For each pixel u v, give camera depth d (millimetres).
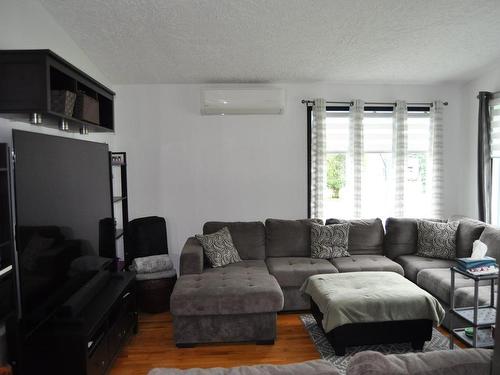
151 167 4305
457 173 4652
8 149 1820
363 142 4418
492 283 2621
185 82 4211
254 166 4391
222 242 3725
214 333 2863
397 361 1054
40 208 2008
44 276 2039
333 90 4414
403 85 4508
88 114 2570
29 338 1998
